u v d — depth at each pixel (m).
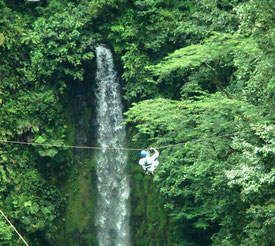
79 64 55.09
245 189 29.97
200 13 47.03
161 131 46.34
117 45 55.06
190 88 45.84
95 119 57.19
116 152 57.50
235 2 46.72
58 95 54.09
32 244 51.47
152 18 53.97
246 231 31.89
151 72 48.25
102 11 55.06
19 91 51.78
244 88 40.53
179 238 49.91
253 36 36.22
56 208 53.72
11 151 50.72
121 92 57.44
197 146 37.59
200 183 38.44
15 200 50.06
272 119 35.12
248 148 32.41
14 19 52.41
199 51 43.41
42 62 52.09
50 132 53.06
